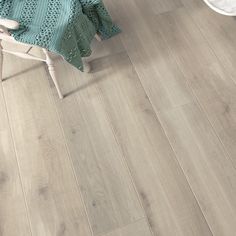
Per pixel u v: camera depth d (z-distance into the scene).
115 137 1.63
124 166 1.56
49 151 1.62
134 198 1.48
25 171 1.57
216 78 1.77
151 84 1.77
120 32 1.94
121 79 1.79
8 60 1.88
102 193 1.50
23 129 1.68
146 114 1.69
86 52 1.66
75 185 1.53
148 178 1.53
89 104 1.73
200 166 1.54
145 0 2.04
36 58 1.58
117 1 2.05
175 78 1.78
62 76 1.82
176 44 1.89
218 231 1.40
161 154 1.58
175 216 1.44
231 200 1.46
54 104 1.74
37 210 1.48
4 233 1.44
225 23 1.95
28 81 1.82
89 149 1.61
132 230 1.42
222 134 1.61
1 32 1.42
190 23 1.96
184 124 1.65
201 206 1.45
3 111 1.73
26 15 1.46
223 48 1.86
